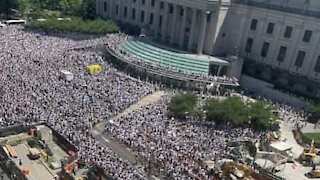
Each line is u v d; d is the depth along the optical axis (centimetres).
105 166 5688
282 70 10706
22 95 7788
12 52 10475
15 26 14050
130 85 9444
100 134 7038
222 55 11906
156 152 6344
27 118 6906
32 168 5644
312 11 9950
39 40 12319
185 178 5794
